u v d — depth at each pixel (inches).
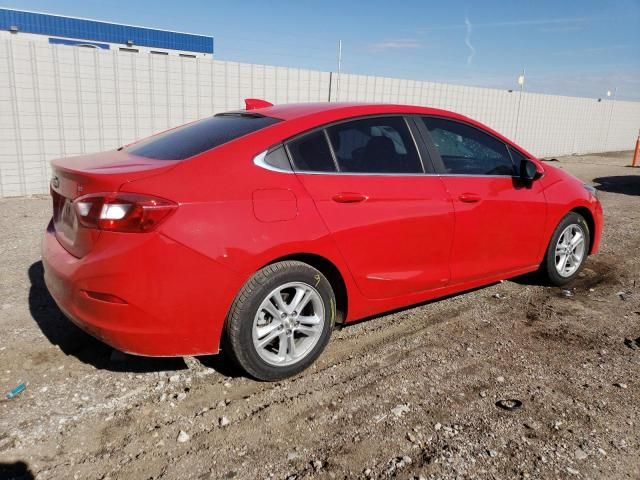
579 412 115.6
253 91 437.7
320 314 130.3
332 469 97.0
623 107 936.9
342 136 136.9
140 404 116.7
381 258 138.3
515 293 189.9
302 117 133.5
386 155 143.3
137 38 1203.2
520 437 106.5
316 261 130.6
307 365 130.4
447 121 160.6
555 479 94.6
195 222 109.7
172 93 395.2
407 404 118.1
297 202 123.3
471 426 110.1
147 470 96.4
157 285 107.3
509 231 168.6
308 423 110.9
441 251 151.3
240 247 113.8
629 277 210.7
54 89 346.3
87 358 135.8
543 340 151.9
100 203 107.3
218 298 113.3
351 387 125.1
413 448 103.0
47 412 112.7
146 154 130.6
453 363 137.5
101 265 107.0
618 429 109.6
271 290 120.0
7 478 93.5
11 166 339.9
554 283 193.5
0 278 190.2
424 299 154.1
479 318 167.0
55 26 1103.6
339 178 132.0
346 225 129.8
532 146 779.4
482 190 159.5
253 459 99.6
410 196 142.7
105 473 95.5
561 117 810.2
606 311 174.6
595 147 909.8
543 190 179.5
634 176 574.6
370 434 107.2
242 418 112.3
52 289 122.9
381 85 535.2
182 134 141.9
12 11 1054.4
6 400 116.5
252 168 120.4
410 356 141.0
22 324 153.6
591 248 206.2
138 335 109.3
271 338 123.5
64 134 355.6
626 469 97.5
